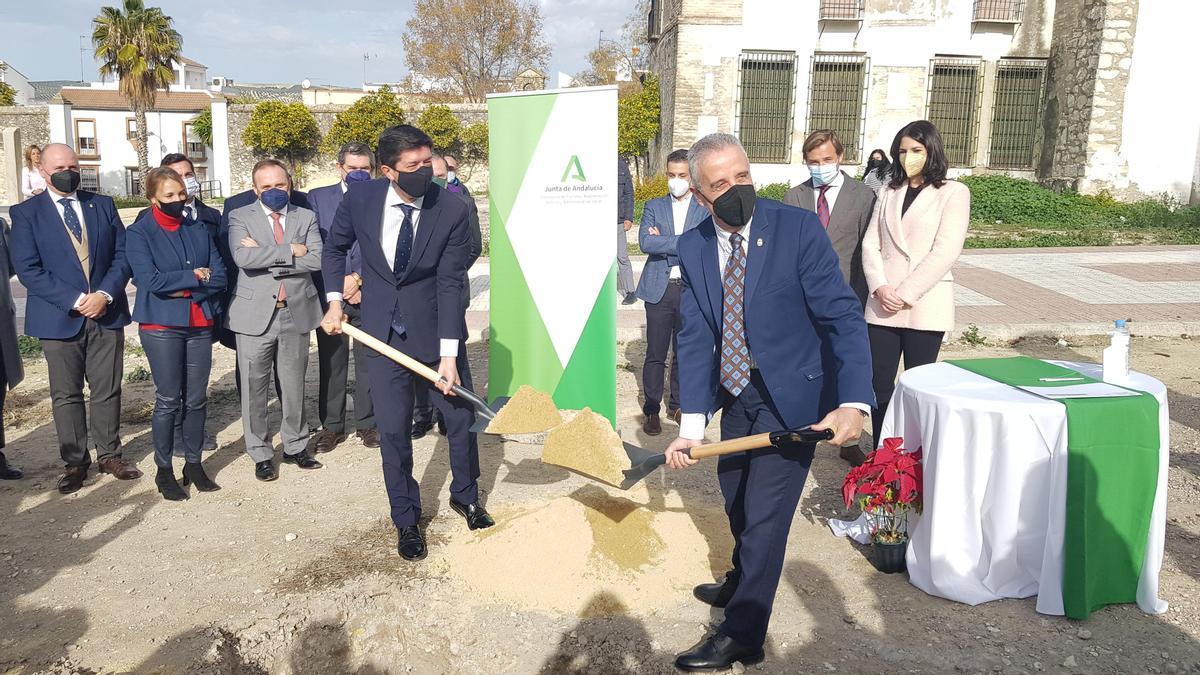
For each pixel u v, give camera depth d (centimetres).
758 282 311
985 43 2150
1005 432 359
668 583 391
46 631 365
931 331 479
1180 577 392
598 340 604
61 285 504
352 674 354
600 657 341
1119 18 1969
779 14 2102
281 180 531
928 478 382
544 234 597
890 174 501
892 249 486
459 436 448
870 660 332
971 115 2184
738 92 2131
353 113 3638
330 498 508
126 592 396
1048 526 358
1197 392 692
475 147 3641
